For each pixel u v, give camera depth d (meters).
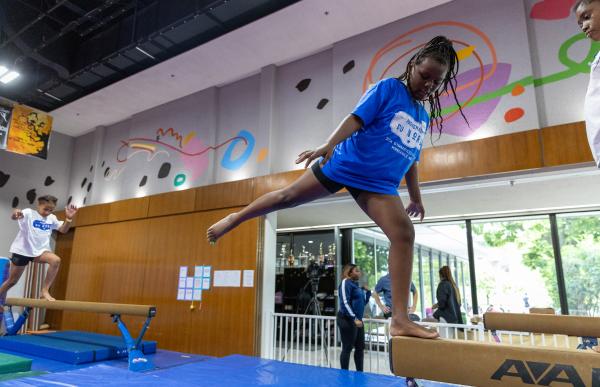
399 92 1.21
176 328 6.07
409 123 1.21
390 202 1.18
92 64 6.34
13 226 8.23
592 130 1.09
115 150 8.56
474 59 4.68
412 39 5.18
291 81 6.32
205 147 6.95
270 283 5.56
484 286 6.31
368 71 5.43
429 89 1.24
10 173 8.36
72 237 8.70
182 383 2.26
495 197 5.17
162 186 7.37
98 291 7.34
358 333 4.37
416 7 5.12
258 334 5.29
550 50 4.34
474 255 6.48
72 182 9.32
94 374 2.33
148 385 2.16
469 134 4.52
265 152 6.13
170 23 5.62
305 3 5.12
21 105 7.36
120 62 6.71
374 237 7.73
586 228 5.80
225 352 5.48
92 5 6.18
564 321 1.69
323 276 7.77
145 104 7.86
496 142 4.18
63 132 9.38
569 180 4.30
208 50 6.09
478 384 0.90
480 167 4.21
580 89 4.10
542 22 4.46
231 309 5.59
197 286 6.03
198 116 7.23
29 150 7.28
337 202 5.54
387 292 5.61
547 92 4.27
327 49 6.06
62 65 6.57
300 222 7.52
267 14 5.58
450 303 5.07
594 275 5.63
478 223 6.52
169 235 6.64
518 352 0.87
